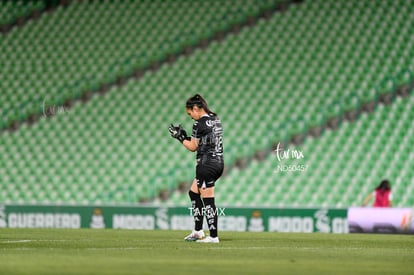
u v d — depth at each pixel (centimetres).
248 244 3978
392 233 5512
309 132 8300
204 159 3944
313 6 9319
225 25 9419
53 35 9806
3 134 9125
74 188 8506
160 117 8881
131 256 3027
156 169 8444
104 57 9488
